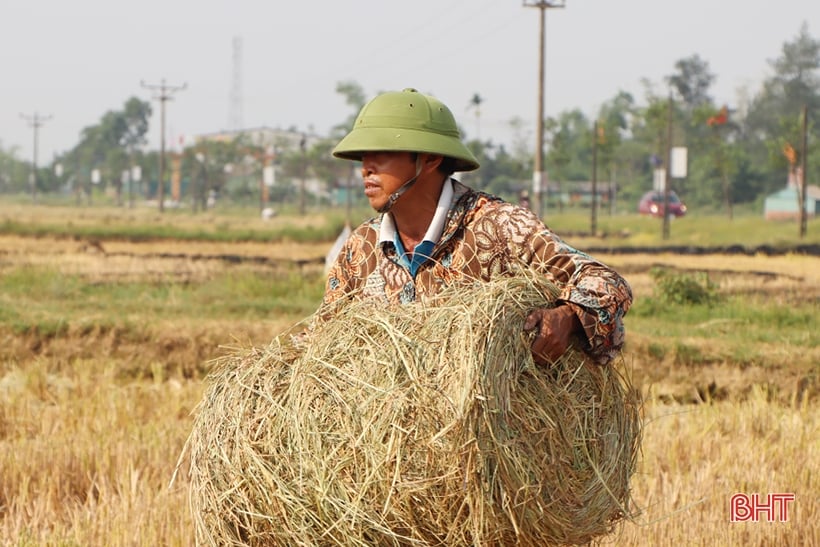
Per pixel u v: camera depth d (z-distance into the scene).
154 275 35.75
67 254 45.41
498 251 6.52
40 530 10.82
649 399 17.39
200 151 196.38
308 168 190.62
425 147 6.42
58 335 21.53
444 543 5.84
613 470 6.43
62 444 13.41
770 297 30.53
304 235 63.88
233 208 179.25
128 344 21.45
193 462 6.61
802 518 11.12
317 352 6.15
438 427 5.71
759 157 158.25
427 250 6.60
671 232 77.44
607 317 6.20
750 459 13.21
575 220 99.69
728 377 19.39
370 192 6.62
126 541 10.01
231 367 6.65
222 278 34.16
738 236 70.62
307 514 5.98
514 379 5.90
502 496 5.75
